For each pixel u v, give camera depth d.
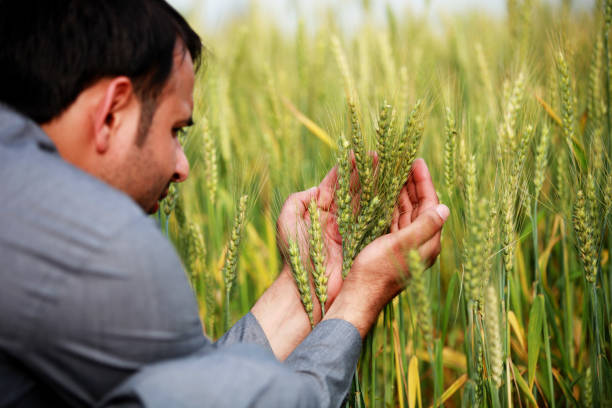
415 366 1.51
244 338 1.38
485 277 1.31
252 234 2.56
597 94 2.05
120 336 0.87
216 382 0.92
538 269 1.62
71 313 0.85
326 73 3.45
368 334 1.43
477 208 1.20
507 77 2.07
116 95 1.00
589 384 1.60
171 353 0.93
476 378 1.38
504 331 1.41
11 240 0.85
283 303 1.45
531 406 1.80
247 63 4.05
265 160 2.61
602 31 2.01
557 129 2.19
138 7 1.01
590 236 1.48
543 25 3.00
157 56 1.02
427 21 4.13
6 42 0.96
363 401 1.44
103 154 1.02
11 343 0.85
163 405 0.88
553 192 2.13
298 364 1.18
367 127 1.52
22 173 0.89
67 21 0.96
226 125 2.57
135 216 0.90
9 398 0.90
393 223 1.46
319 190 1.51
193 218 2.47
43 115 0.98
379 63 3.27
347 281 1.30
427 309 1.16
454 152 1.60
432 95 1.72
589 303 1.76
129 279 0.86
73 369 0.88
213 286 1.94
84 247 0.85
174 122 1.10
